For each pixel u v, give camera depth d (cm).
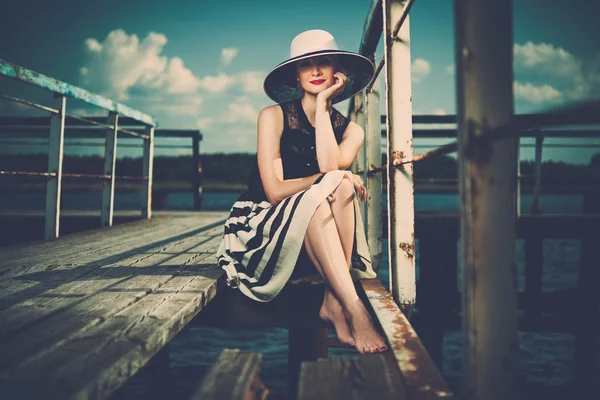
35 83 361
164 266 271
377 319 185
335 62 235
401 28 215
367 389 110
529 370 704
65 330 142
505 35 90
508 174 89
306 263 211
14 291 200
